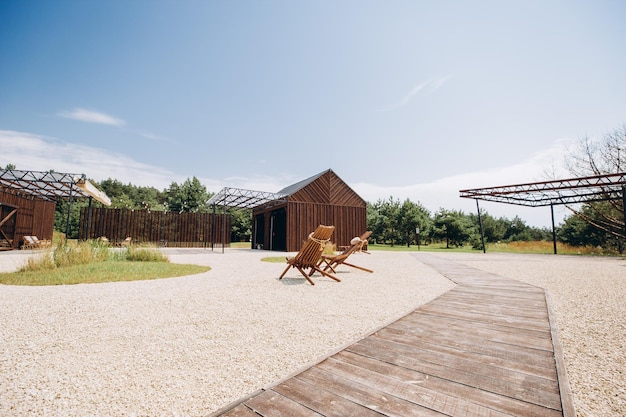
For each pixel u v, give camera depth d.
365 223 18.75
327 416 1.36
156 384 1.81
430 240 30.58
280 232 18.48
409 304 3.97
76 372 1.97
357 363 2.00
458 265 9.40
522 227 34.84
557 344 2.35
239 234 30.09
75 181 12.57
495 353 2.17
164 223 20.34
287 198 16.75
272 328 2.94
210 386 1.78
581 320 3.13
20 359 2.19
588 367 2.00
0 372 1.97
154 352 2.33
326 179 18.05
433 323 2.97
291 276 6.75
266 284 5.61
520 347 2.29
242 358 2.21
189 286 5.32
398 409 1.42
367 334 2.62
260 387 1.75
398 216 29.36
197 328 2.94
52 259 7.27
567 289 4.98
